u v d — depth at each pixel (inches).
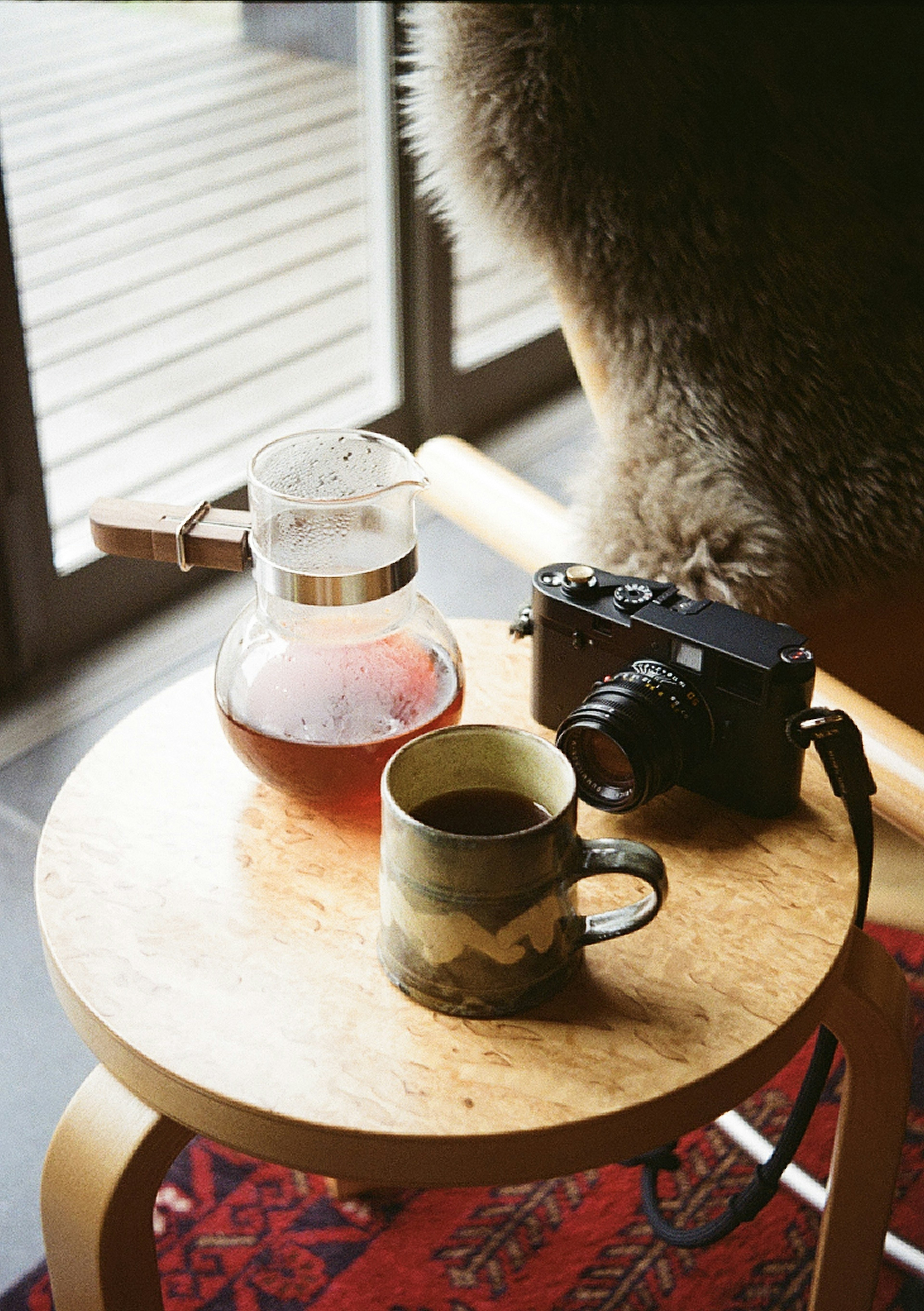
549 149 35.0
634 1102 22.4
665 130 35.2
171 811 29.0
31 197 111.9
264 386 91.0
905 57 35.8
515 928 23.0
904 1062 28.5
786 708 27.2
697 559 36.2
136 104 121.0
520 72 34.5
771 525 36.6
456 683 28.0
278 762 26.6
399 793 24.5
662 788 27.3
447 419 85.0
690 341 36.6
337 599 25.9
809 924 26.1
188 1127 23.8
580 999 24.4
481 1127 22.0
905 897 34.0
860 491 37.1
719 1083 23.0
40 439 74.0
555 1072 22.9
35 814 57.1
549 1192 41.5
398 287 78.5
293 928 26.0
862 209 36.2
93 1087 25.3
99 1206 24.7
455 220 37.6
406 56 37.8
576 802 23.2
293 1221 40.5
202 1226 40.3
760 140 35.7
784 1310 38.1
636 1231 40.3
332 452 27.2
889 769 31.3
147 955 25.3
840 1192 31.1
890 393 36.7
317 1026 23.8
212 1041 23.5
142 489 78.3
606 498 37.5
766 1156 40.8
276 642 27.3
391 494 26.5
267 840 28.2
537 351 90.1
